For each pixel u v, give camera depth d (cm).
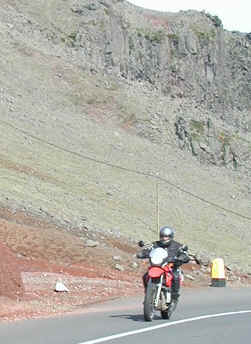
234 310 1764
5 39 8338
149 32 13588
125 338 1246
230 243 4662
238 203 6172
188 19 14638
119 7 13562
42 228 3098
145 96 8262
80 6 12244
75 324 1430
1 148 4722
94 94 7762
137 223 4153
